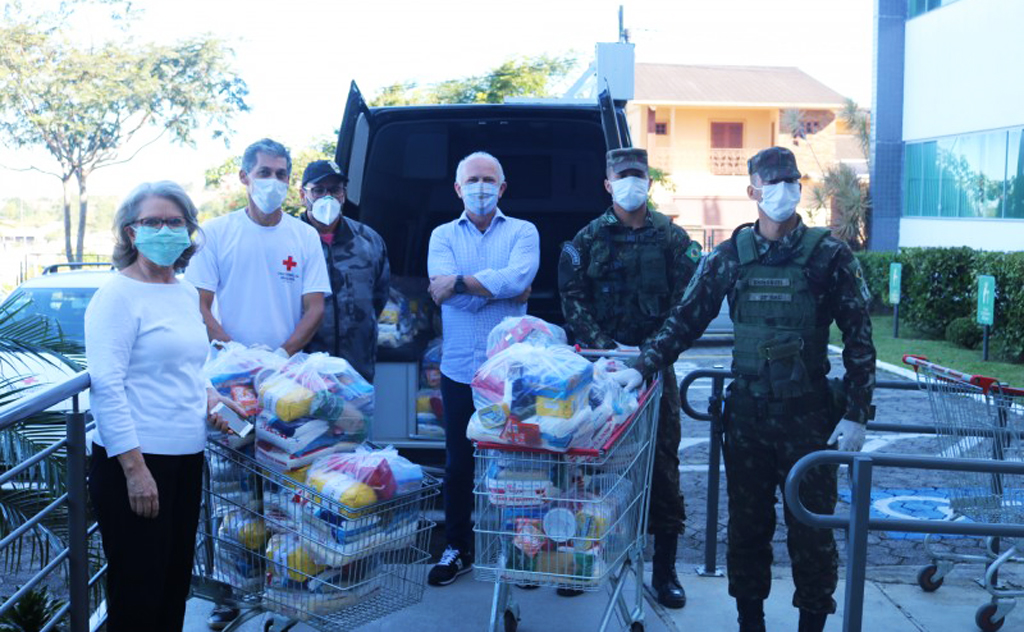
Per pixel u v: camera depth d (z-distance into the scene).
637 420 4.14
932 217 21.73
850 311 4.04
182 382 3.73
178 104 31.98
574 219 6.72
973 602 5.14
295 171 29.77
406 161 6.61
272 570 3.86
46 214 40.28
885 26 22.73
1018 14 18.23
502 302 5.31
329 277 5.24
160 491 3.69
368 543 3.75
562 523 3.81
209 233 4.77
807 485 4.12
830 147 40.78
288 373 3.94
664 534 5.05
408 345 5.93
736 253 4.18
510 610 4.56
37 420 5.22
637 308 5.03
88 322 3.60
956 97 20.56
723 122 41.16
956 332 16.30
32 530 5.13
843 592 5.23
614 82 6.69
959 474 4.90
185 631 4.73
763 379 4.11
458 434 5.30
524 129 6.57
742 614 4.40
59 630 4.45
